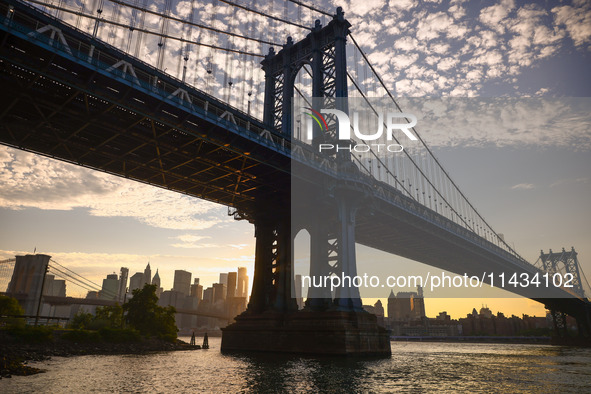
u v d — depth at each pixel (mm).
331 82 67812
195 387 26047
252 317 61062
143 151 50812
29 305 121312
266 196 64688
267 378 30562
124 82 38031
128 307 79688
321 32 70312
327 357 49625
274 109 74875
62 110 40719
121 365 38625
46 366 34969
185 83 43469
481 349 111875
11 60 33500
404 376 33438
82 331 58875
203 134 46125
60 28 35250
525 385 29156
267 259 65062
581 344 154500
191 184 60656
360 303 55906
